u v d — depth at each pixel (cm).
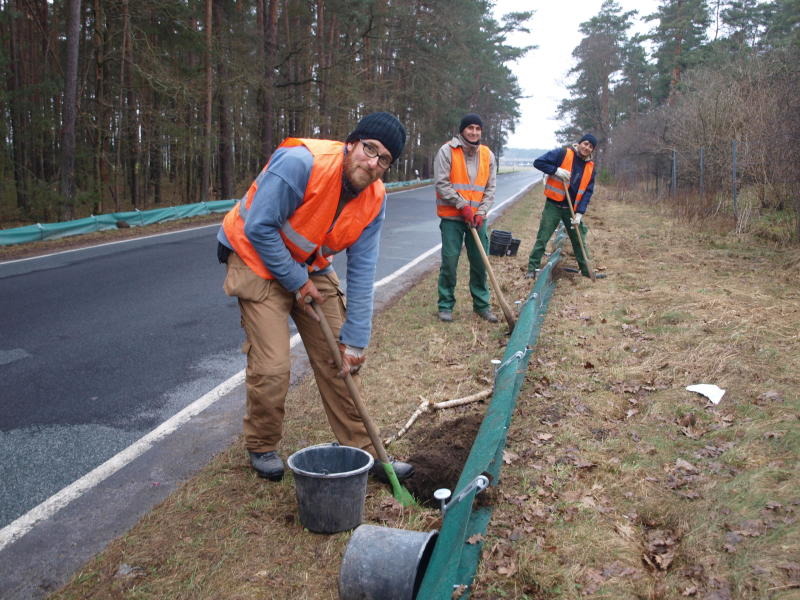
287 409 398
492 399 341
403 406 402
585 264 753
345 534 272
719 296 626
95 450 356
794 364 430
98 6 1788
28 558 262
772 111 1144
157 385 456
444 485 312
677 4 3678
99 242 1209
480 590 229
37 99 2425
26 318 640
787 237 966
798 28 2711
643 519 272
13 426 387
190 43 2023
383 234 1322
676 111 1862
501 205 2027
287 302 309
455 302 625
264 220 278
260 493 304
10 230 1162
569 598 224
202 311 670
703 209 1280
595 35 4884
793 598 215
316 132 2667
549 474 305
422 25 2845
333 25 2852
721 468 304
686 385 409
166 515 287
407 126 3897
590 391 407
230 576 246
